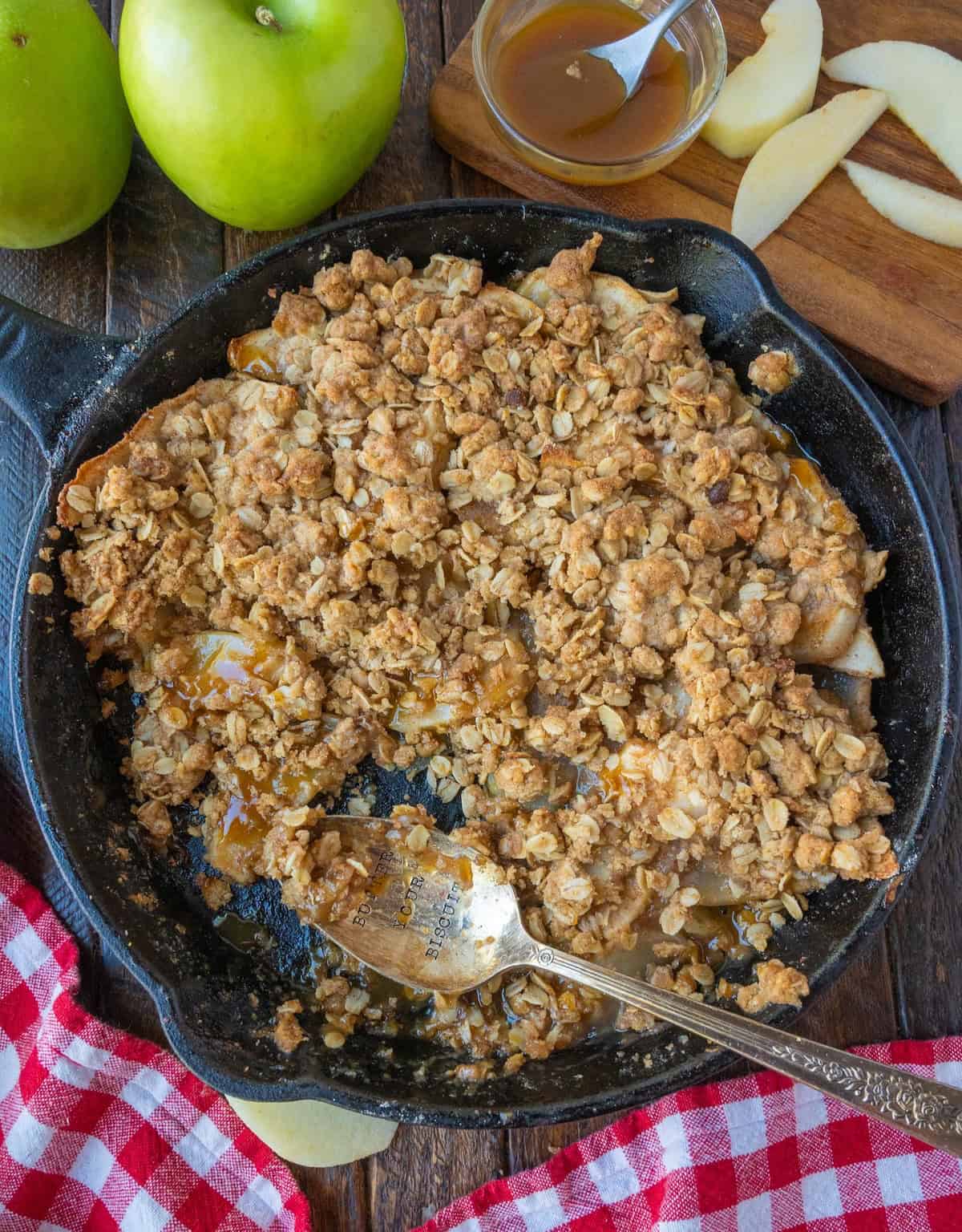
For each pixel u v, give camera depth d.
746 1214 0.42
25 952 0.43
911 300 0.46
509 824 0.42
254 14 0.42
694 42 0.46
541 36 0.46
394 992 0.41
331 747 0.41
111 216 0.47
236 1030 0.40
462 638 0.42
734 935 0.41
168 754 0.41
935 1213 0.42
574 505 0.42
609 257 0.43
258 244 0.47
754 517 0.42
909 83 0.47
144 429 0.41
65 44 0.41
